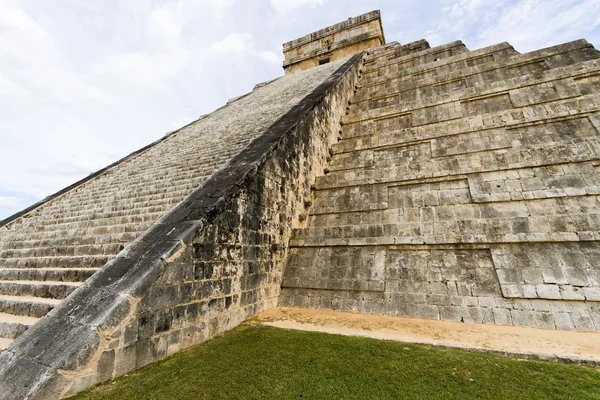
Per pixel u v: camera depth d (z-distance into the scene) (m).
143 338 3.82
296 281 7.30
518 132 8.50
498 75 11.31
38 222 9.27
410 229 7.18
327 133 11.12
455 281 6.11
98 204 8.89
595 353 4.02
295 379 3.38
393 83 14.39
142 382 3.35
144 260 4.27
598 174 6.60
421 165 9.04
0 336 4.40
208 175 7.95
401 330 5.18
